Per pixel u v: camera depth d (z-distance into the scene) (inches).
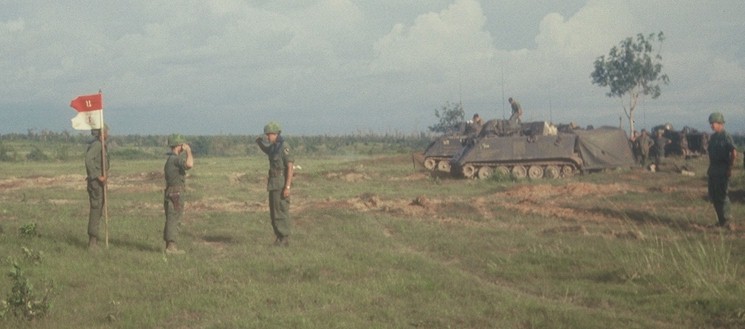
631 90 2625.5
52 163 2301.9
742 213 695.1
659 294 380.2
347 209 815.1
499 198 934.4
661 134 1430.9
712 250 478.3
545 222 692.1
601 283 418.0
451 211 777.6
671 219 668.1
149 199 994.1
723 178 608.7
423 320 339.6
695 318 338.0
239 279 433.1
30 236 575.2
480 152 1359.5
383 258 494.3
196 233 640.4
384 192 1074.7
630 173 1296.8
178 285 416.8
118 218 741.9
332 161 2276.1
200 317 354.9
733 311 340.5
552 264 471.2
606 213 731.4
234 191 1108.5
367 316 346.9
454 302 372.5
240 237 618.2
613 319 334.3
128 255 510.6
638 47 2610.7
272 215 570.3
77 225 672.4
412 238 600.4
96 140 545.0
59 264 477.1
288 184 565.3
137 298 392.8
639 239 562.3
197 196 1014.4
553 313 343.6
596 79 2655.0
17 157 2490.2
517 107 1414.9
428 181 1315.2
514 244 554.9
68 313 359.9
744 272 416.8
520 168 1359.5
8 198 1015.6
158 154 3021.7
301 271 448.8
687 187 997.2
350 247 556.1
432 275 438.3
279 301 378.0
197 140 3400.6
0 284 410.3
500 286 422.9
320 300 377.1
